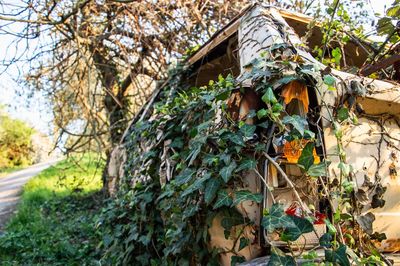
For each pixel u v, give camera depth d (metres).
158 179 3.42
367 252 2.13
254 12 2.95
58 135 7.53
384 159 2.37
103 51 7.31
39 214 7.47
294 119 2.03
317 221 2.08
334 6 3.36
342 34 3.42
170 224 2.99
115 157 5.73
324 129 2.16
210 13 6.72
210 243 2.45
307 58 2.44
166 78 5.14
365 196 2.18
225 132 2.27
